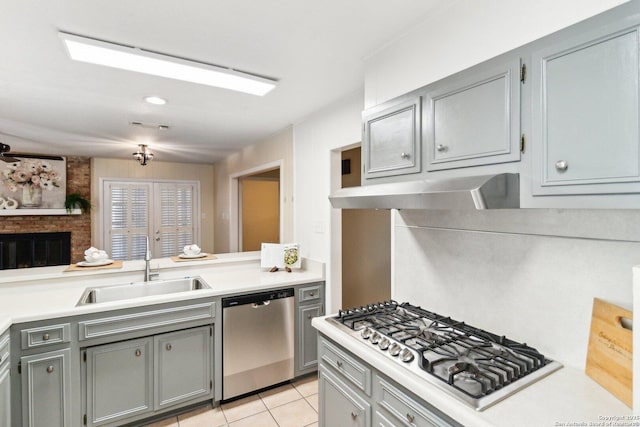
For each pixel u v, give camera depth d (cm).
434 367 122
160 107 283
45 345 180
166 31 163
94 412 194
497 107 112
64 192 550
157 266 271
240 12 148
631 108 80
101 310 193
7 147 328
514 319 139
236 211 550
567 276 121
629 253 106
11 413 172
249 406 235
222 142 438
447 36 146
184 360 221
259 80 222
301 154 323
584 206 90
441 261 171
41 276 228
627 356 99
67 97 255
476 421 92
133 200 609
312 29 163
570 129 93
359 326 163
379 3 142
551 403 99
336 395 162
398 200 132
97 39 170
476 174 120
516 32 120
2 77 216
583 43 90
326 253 280
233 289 237
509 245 140
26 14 146
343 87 238
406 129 150
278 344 256
